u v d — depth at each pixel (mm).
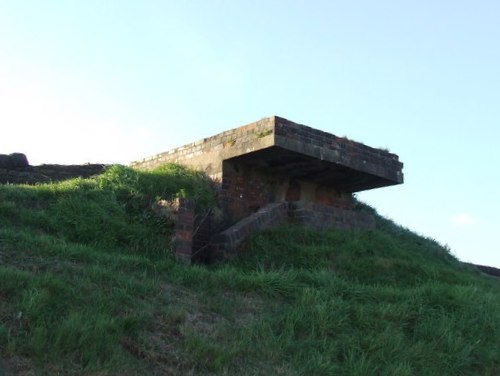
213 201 10531
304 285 7332
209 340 5414
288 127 10305
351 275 9094
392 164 12219
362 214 11852
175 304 6098
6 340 4438
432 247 12961
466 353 6352
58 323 4801
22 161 12672
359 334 6285
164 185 10133
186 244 8391
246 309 6496
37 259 6270
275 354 5504
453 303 7578
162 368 4832
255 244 9602
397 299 7539
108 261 6852
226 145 10969
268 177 11625
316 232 10352
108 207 8695
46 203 8555
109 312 5316
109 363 4504
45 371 4234
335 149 11031
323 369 5367
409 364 5801
